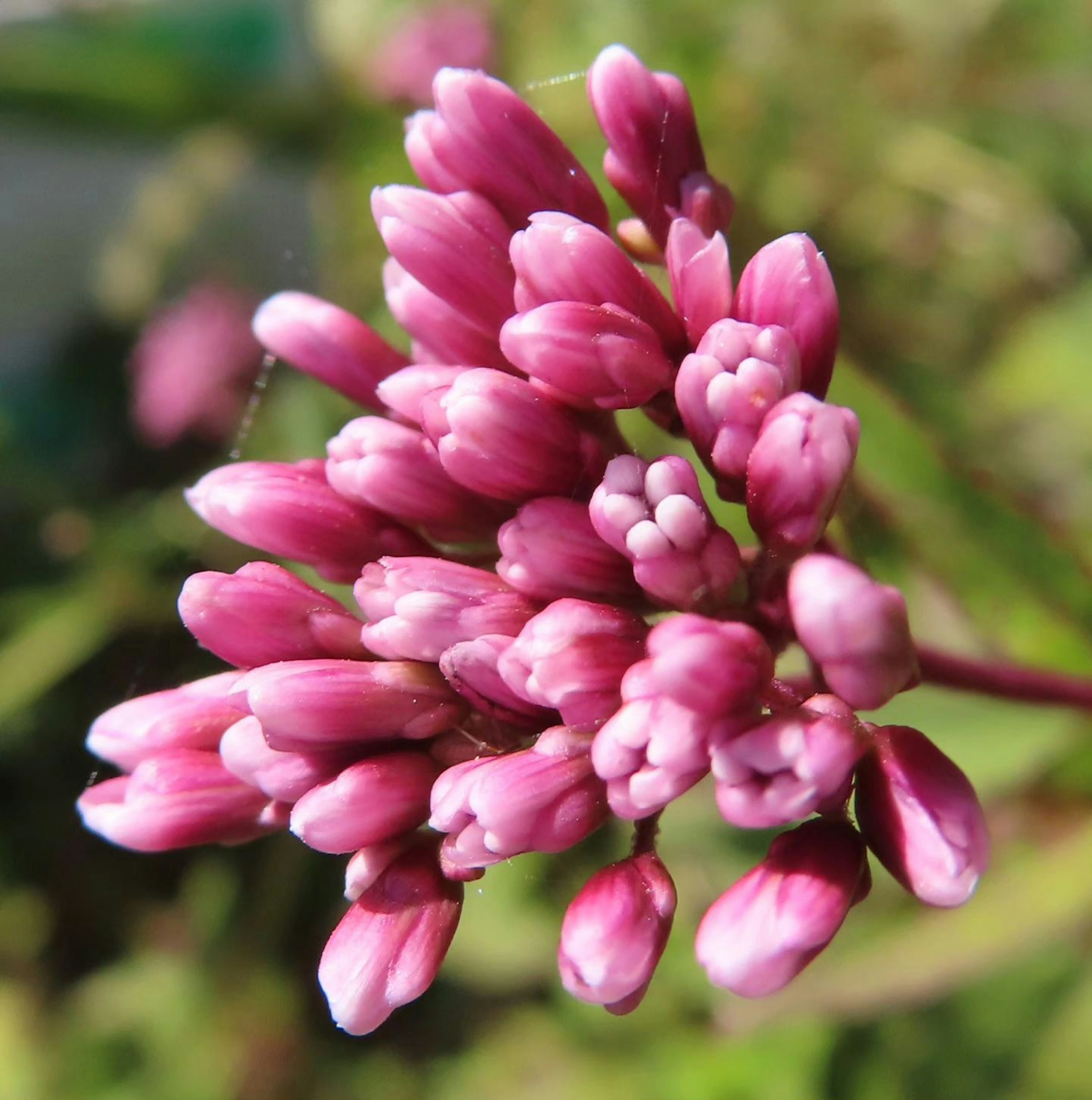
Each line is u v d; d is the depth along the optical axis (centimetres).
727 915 6
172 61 15
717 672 6
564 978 6
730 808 6
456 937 11
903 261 12
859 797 6
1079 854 8
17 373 17
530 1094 12
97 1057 13
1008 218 12
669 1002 11
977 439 11
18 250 17
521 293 7
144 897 14
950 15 12
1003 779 8
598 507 6
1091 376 11
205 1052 13
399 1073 13
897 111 12
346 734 6
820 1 12
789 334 6
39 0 15
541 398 7
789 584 6
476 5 13
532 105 12
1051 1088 10
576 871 10
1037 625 8
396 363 7
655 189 7
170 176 15
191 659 14
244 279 16
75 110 15
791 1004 8
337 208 14
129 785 7
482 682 6
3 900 14
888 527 8
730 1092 11
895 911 9
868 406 8
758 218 12
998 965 9
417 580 6
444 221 7
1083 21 12
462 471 7
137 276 15
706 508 6
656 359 7
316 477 7
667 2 12
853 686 6
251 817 7
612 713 6
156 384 14
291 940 13
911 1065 10
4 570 15
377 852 7
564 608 6
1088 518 11
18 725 14
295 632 7
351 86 14
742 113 12
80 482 16
